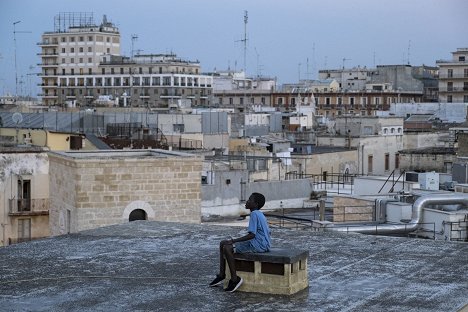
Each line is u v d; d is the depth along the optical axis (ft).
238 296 56.29
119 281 61.77
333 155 285.43
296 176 242.99
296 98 594.24
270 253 57.11
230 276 58.39
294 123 411.75
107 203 120.78
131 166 121.60
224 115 342.85
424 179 164.25
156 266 66.85
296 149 303.68
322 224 123.85
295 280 57.11
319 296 56.13
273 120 403.54
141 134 290.56
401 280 60.90
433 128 371.15
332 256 70.13
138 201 122.31
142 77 611.47
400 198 133.80
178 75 605.31
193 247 75.51
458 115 431.02
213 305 54.19
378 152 314.76
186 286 59.62
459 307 53.31
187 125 332.80
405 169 269.23
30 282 61.98
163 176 123.75
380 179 175.32
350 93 582.35
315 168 274.98
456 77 556.92
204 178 178.50
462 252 72.13
